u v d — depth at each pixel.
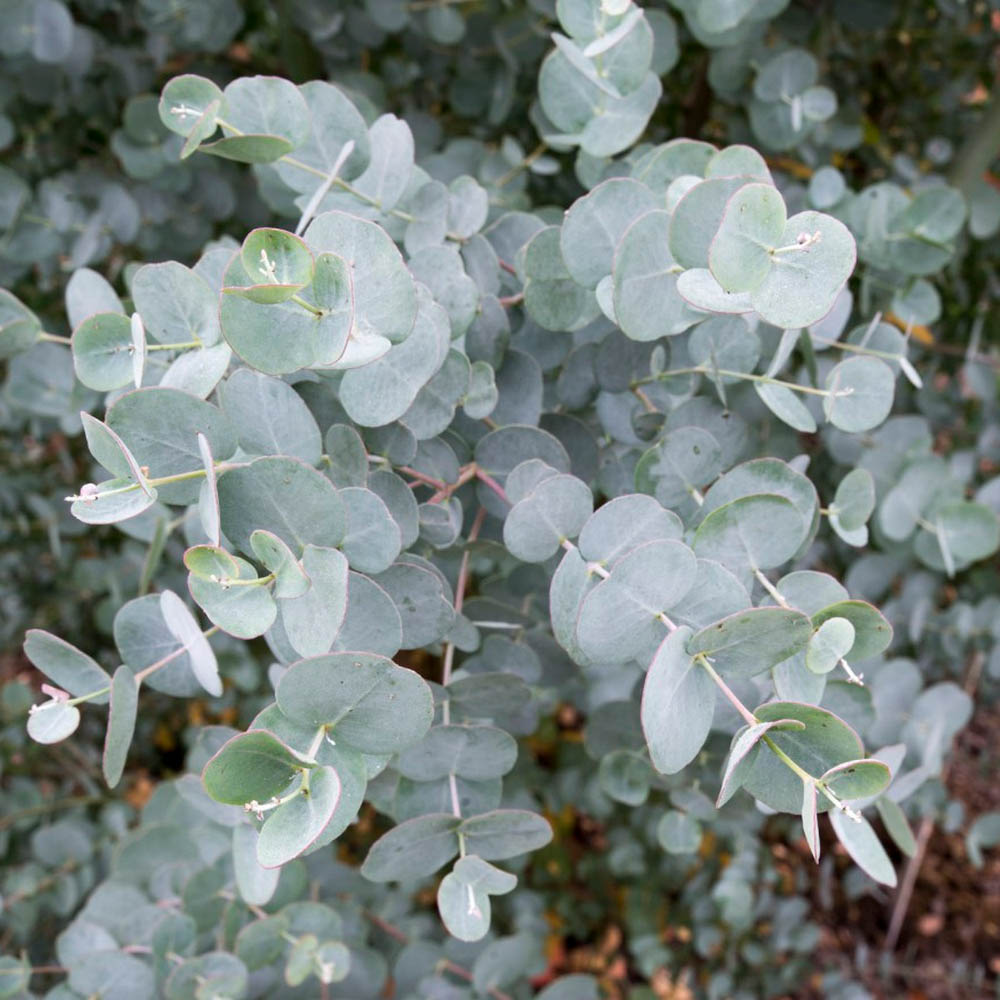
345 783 0.46
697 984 1.17
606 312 0.52
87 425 0.46
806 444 0.92
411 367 0.50
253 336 0.46
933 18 0.99
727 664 0.47
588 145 0.60
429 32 0.85
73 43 0.85
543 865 1.21
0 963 0.66
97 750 1.28
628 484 0.58
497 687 0.55
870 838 0.51
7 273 0.93
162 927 0.64
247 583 0.45
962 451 0.91
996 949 1.32
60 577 1.11
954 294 0.98
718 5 0.64
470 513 0.59
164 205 0.85
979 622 0.80
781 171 0.92
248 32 1.01
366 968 0.72
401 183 0.57
